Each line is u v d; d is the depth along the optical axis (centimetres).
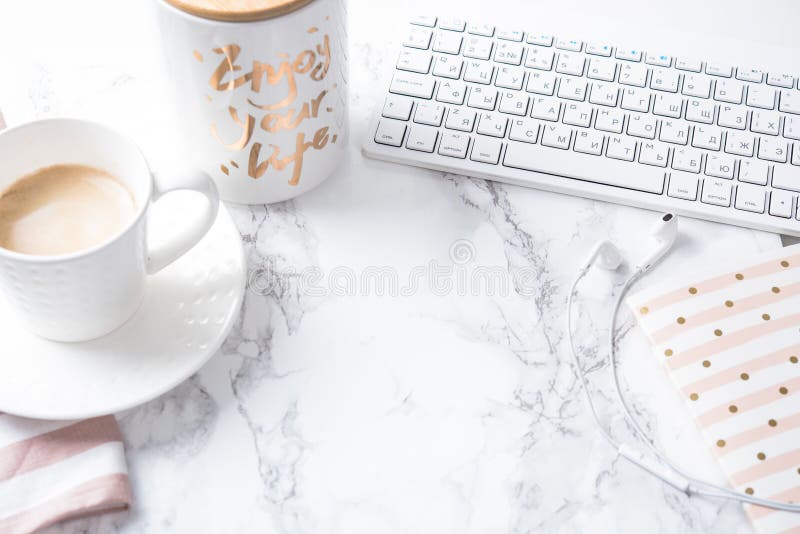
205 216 57
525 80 70
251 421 58
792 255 63
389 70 71
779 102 70
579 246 66
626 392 60
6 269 50
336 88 61
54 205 56
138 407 58
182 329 58
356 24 77
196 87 56
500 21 73
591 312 63
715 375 58
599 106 69
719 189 66
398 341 61
